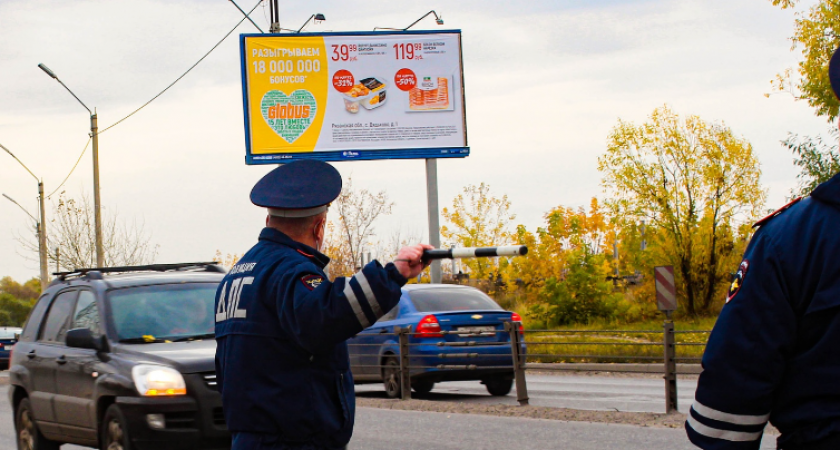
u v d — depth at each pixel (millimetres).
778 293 2559
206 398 7902
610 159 32750
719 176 31547
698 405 2695
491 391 14797
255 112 27688
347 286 3443
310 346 3518
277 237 3910
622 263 34281
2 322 67312
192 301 9344
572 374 18609
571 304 30109
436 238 28484
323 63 27969
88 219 37719
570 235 30938
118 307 9039
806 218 2576
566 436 9555
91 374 8539
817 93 24984
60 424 9180
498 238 38375
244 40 27672
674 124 32062
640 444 8867
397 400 13445
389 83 28188
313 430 3678
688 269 32062
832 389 2516
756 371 2574
